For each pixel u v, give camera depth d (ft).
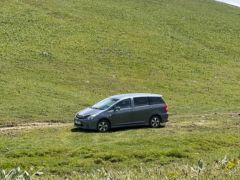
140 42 497.46
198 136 187.62
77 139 189.47
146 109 220.43
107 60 432.25
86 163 151.53
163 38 524.11
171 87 383.24
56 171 142.82
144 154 160.35
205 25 605.73
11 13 506.07
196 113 299.99
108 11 580.30
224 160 40.57
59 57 418.10
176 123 238.27
